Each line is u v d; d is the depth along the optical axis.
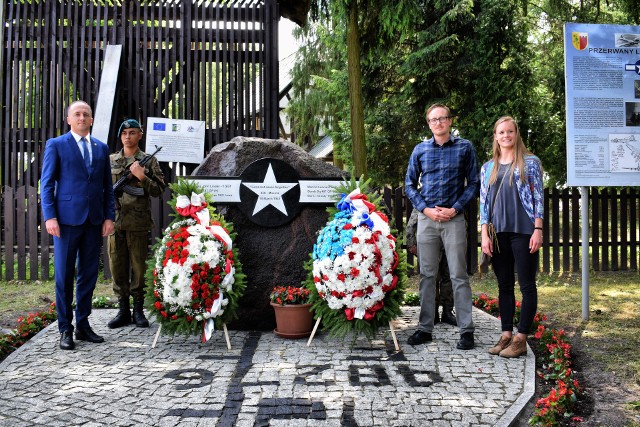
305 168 5.72
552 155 12.85
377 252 4.83
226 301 4.95
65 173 4.95
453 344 5.05
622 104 6.14
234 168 5.67
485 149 12.24
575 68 6.13
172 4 9.66
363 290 4.79
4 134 9.61
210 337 5.18
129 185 5.64
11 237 8.93
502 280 4.79
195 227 5.06
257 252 5.61
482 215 4.82
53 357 4.62
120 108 9.70
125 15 9.62
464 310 4.91
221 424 3.31
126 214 5.59
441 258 5.82
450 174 4.98
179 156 9.34
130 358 4.62
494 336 5.32
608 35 6.13
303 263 5.61
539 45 15.76
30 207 8.95
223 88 9.64
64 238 4.94
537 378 4.27
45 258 8.94
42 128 9.58
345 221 4.97
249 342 5.13
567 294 7.75
